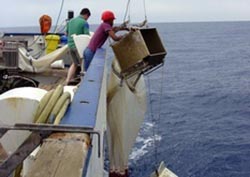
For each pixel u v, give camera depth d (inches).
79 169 104.3
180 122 1033.5
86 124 140.8
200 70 2409.0
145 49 342.6
